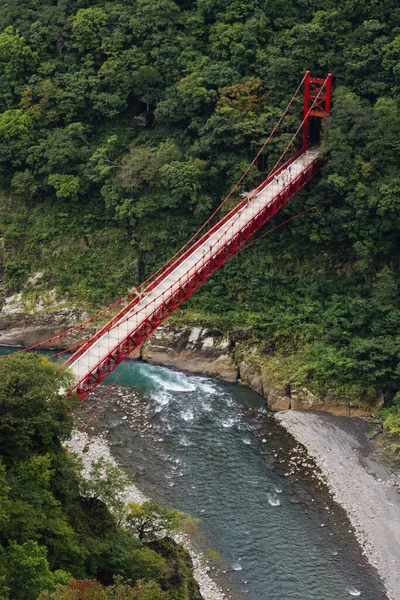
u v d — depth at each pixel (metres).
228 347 103.25
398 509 76.69
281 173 102.50
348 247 104.06
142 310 85.12
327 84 105.00
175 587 58.66
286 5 115.06
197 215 110.25
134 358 105.31
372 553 71.19
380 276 97.25
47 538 52.84
